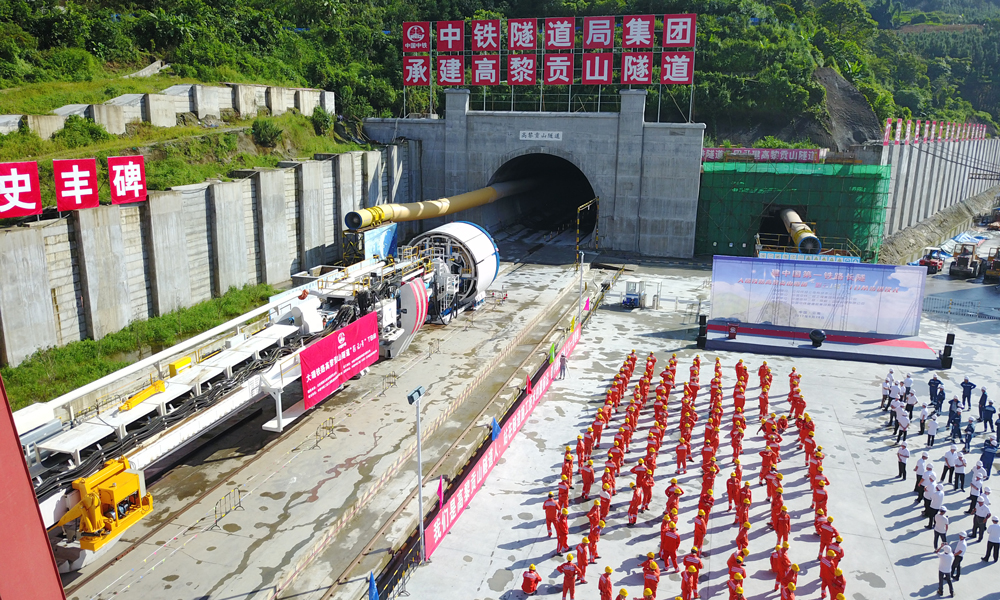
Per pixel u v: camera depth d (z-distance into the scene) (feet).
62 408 74.79
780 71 253.24
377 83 216.54
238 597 50.80
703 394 91.50
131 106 129.80
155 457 56.70
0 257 79.87
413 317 98.63
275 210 129.70
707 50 262.47
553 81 167.63
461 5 269.23
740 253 171.63
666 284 146.72
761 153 197.98
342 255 153.69
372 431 77.10
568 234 195.21
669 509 61.26
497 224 193.26
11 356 81.82
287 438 75.36
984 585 54.44
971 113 451.94
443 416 81.41
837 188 162.09
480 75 175.52
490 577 54.49
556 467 71.56
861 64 318.45
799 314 114.11
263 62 191.31
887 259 186.60
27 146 108.27
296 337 79.71
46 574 30.19
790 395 83.20
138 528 59.00
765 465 67.00
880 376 98.89
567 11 272.72
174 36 172.96
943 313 130.82
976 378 98.22
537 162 207.21
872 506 65.51
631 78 161.48
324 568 54.85
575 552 57.62
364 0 283.79
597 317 125.18
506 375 95.71
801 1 364.79
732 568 50.75
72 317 91.15
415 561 56.34
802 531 61.46
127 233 99.19
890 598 52.85
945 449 76.64
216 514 61.11
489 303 128.77
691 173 164.96
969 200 320.91
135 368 61.16
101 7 187.21
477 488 66.54
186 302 109.60
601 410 78.02
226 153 136.15
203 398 62.75
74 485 50.16
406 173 181.47
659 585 53.83
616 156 169.58
